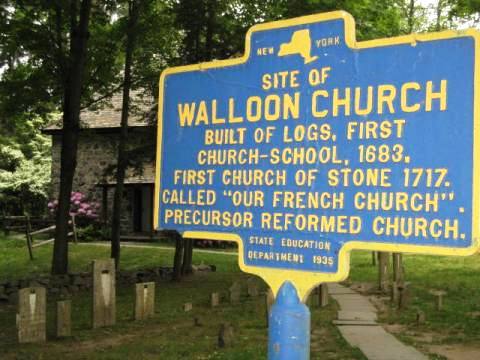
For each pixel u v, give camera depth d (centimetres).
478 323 1072
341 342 905
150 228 3084
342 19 384
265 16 1537
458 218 342
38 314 918
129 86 1752
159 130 449
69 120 1636
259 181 406
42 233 2764
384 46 371
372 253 2203
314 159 387
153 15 1714
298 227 388
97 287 1023
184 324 1052
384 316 1140
